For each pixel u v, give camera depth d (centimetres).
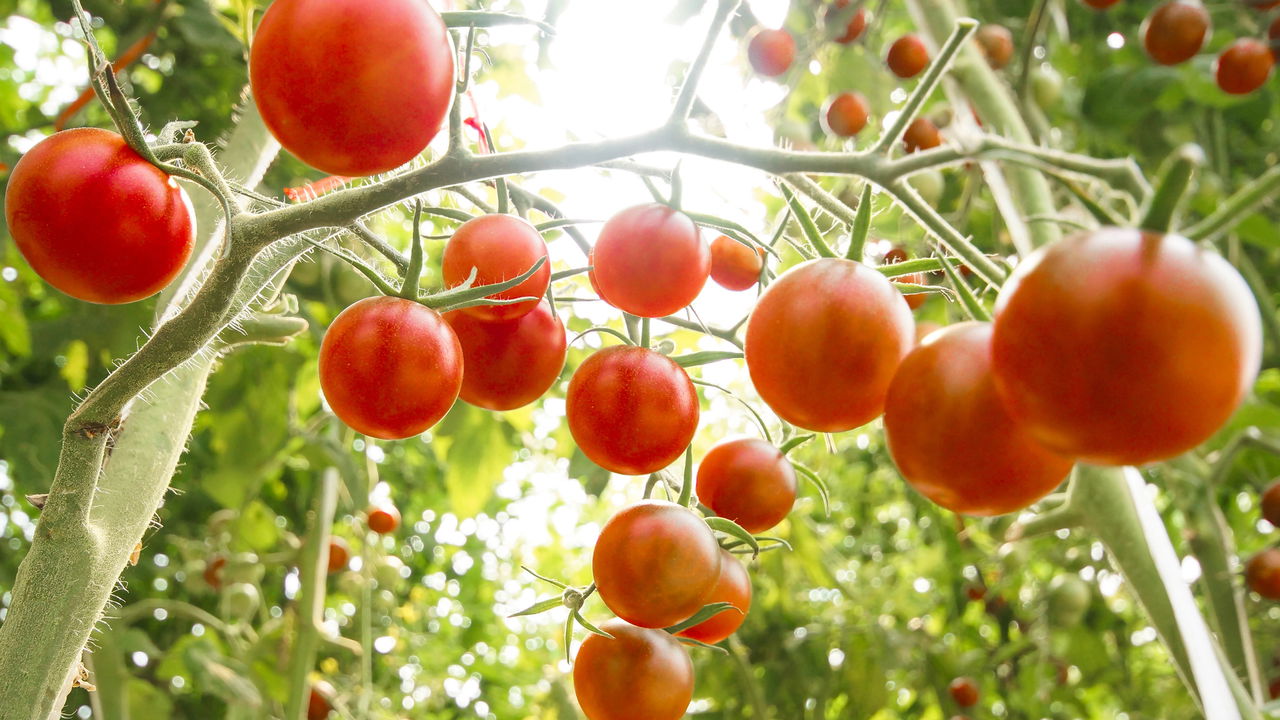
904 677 136
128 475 30
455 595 184
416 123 26
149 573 120
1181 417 22
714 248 37
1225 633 67
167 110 85
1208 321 22
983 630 153
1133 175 25
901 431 25
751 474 34
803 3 83
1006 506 25
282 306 36
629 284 32
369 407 29
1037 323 23
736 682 111
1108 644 131
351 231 31
